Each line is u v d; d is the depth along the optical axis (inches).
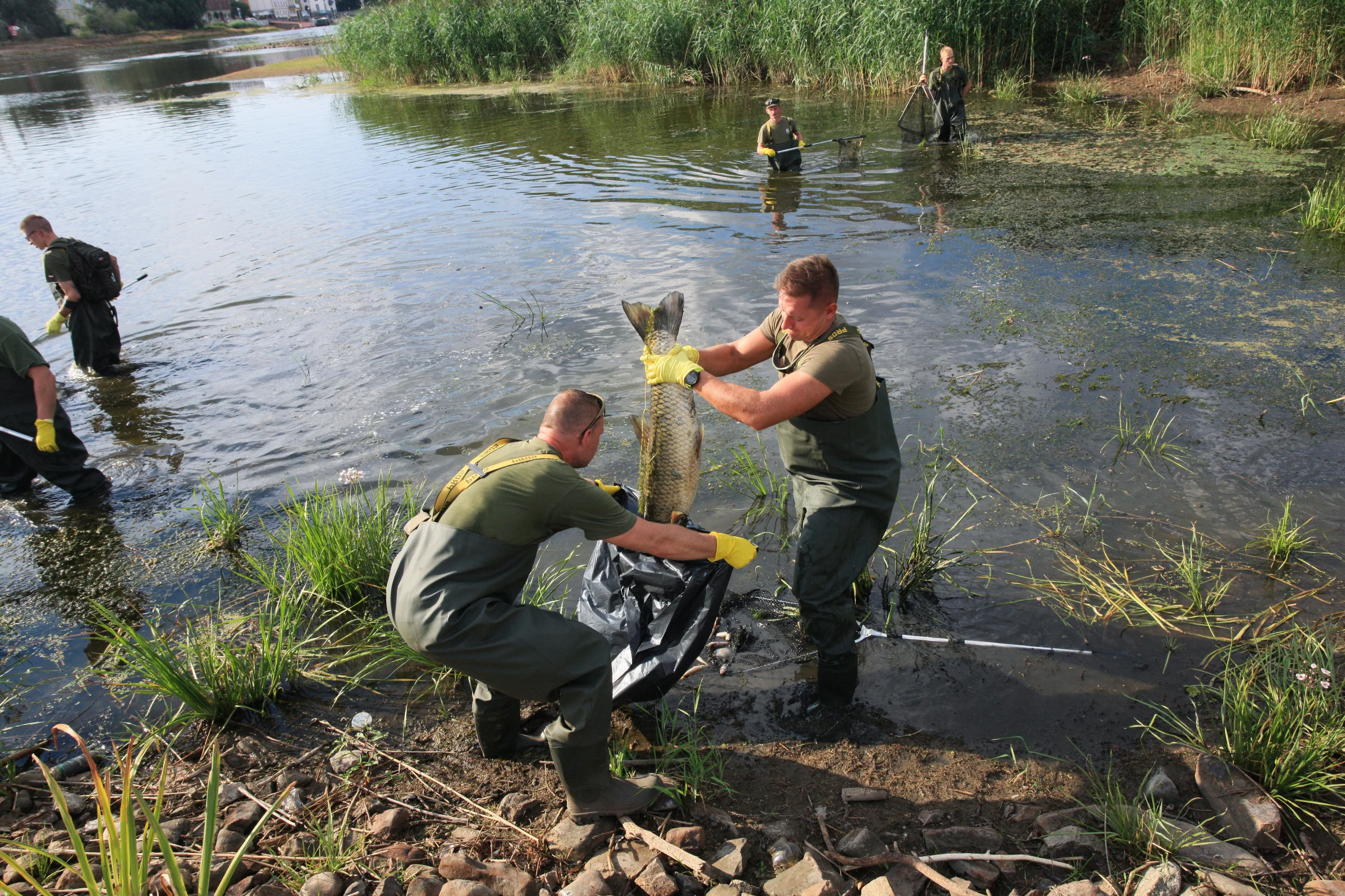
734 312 284.7
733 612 155.8
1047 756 119.2
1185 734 120.7
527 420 226.8
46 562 185.6
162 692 138.2
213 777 83.5
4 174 647.1
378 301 326.6
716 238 370.6
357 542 167.5
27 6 2851.9
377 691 141.4
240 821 113.9
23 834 114.3
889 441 126.3
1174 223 350.0
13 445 201.6
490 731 121.4
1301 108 540.7
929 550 160.2
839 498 124.2
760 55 821.9
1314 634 135.3
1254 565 154.7
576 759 107.0
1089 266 308.2
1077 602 150.6
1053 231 350.0
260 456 221.6
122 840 84.4
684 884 100.8
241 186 555.5
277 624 157.2
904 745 123.0
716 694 136.2
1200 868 99.3
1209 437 196.1
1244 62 602.5
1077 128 544.1
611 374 249.8
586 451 116.9
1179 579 153.0
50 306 354.6
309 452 220.8
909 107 524.4
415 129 740.0
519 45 1051.9
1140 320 261.0
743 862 103.0
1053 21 690.2
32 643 160.2
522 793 117.6
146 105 1082.1
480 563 105.9
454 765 124.3
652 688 121.0
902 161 491.8
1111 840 104.1
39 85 1518.2
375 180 544.4
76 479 207.2
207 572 178.7
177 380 271.3
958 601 153.6
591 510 108.4
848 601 127.1
